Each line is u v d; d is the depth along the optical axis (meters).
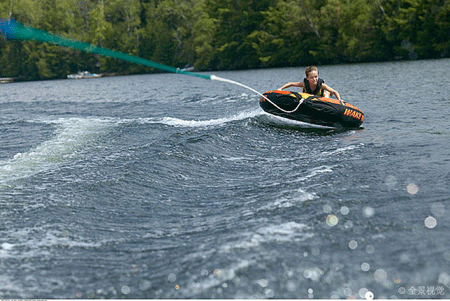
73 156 12.25
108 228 7.04
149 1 120.75
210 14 98.25
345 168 9.36
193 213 7.55
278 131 14.32
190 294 4.98
